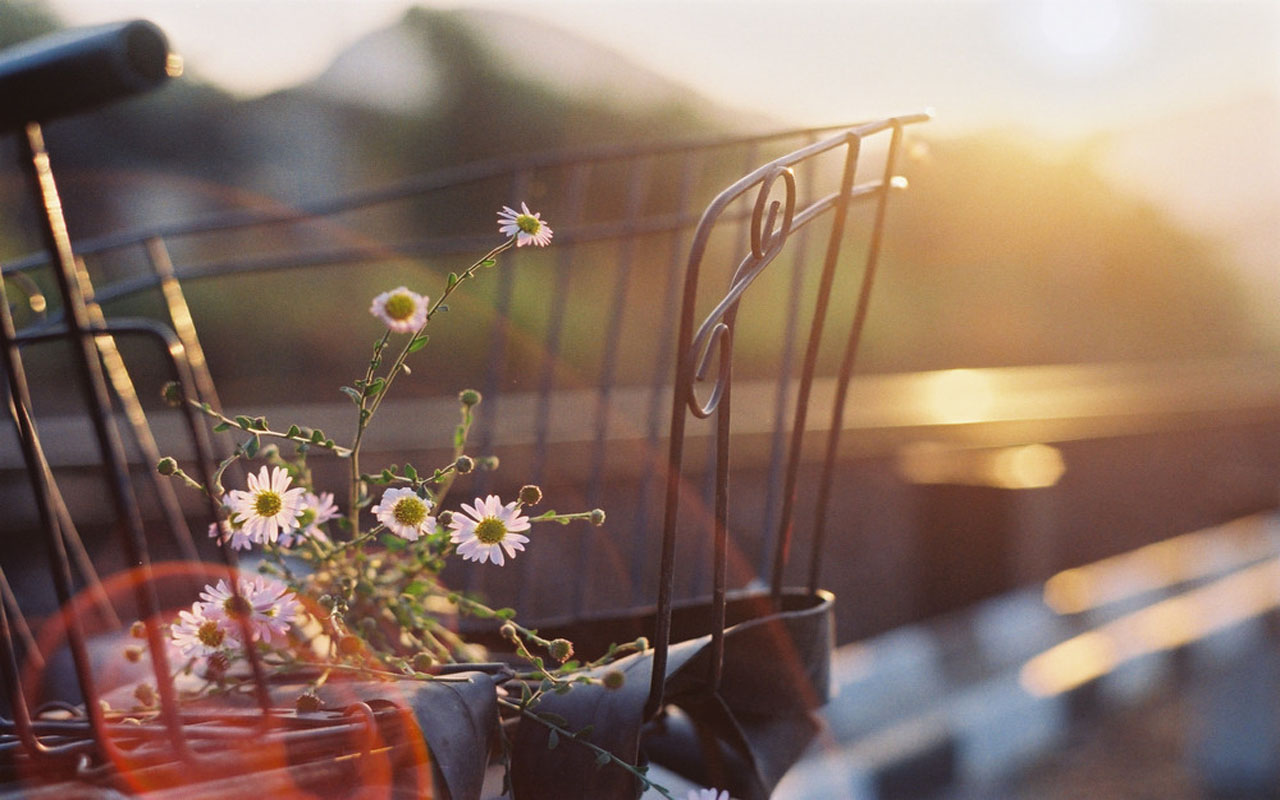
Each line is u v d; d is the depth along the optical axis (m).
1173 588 3.88
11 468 3.06
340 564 0.92
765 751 0.91
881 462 5.39
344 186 10.13
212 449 1.37
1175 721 3.15
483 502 0.82
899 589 3.79
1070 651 3.12
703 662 0.84
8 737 0.71
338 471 3.76
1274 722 2.99
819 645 0.95
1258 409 8.16
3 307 0.62
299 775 0.67
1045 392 8.12
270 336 8.60
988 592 2.99
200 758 0.65
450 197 7.32
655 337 7.59
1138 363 12.60
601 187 5.46
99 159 7.38
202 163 9.12
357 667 0.83
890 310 11.20
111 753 0.65
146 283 1.50
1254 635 3.59
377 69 10.46
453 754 0.71
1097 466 6.71
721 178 4.87
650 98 9.48
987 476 3.02
